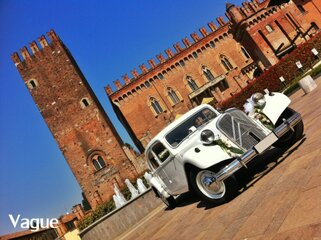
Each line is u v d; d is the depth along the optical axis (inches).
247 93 1210.0
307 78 558.6
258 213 167.3
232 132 229.6
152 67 2160.4
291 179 182.7
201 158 223.5
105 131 1590.8
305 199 146.9
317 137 230.1
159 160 300.2
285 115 261.1
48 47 1712.6
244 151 223.3
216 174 215.5
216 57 2215.8
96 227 467.5
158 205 502.0
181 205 341.7
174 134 279.0
